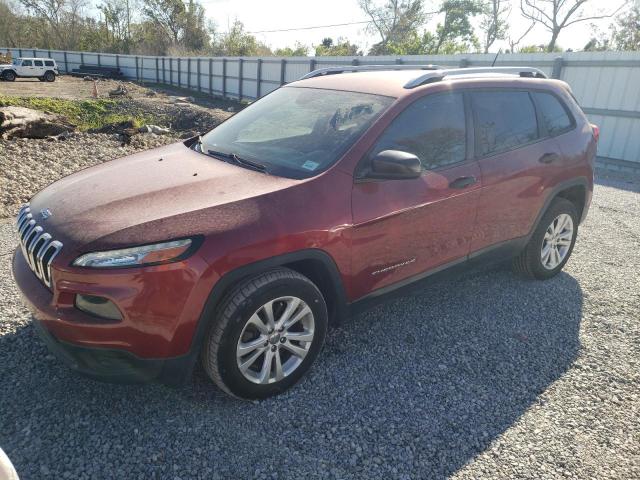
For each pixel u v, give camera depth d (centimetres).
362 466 242
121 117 2025
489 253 392
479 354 340
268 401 283
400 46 3853
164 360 249
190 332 249
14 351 314
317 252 280
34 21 6712
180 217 253
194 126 1697
